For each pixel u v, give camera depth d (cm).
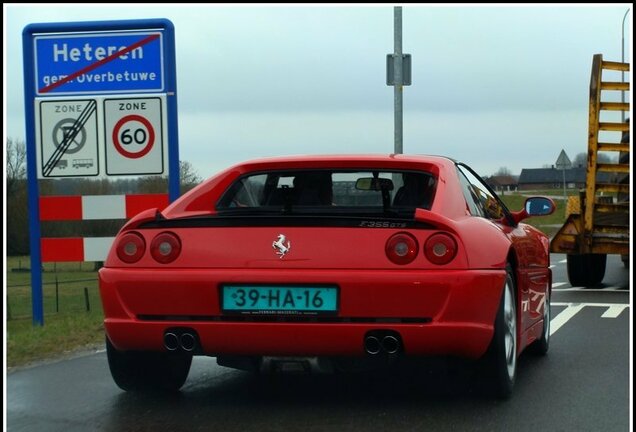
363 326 499
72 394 594
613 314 1079
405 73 1838
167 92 973
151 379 580
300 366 524
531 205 756
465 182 607
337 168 596
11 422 517
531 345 750
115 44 976
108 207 983
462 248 503
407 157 597
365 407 550
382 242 505
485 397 571
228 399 575
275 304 508
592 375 662
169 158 976
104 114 980
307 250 509
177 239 524
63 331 882
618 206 1458
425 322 498
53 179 984
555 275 1834
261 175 614
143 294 521
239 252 515
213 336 513
